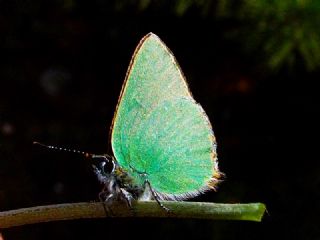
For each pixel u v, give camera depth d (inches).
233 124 4.9
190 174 2.6
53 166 5.2
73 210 2.2
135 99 2.5
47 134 5.3
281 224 4.5
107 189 2.5
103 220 4.9
